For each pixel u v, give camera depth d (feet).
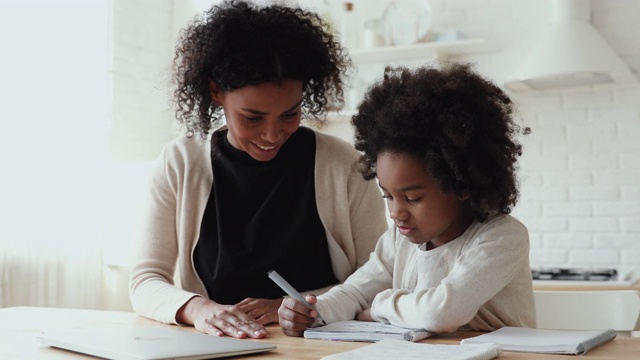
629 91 11.12
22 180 10.25
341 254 5.51
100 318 5.03
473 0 11.98
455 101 4.25
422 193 4.23
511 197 4.52
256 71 4.72
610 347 3.62
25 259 10.22
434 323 4.01
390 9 11.78
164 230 5.47
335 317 4.58
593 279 9.77
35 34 10.64
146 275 5.31
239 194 5.46
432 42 11.51
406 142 4.19
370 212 5.60
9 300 9.96
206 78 5.15
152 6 12.89
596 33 10.66
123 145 12.15
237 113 4.91
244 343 3.70
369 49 11.71
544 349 3.45
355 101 11.89
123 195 11.02
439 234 4.50
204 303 4.67
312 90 5.48
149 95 12.77
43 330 4.48
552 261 11.41
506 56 11.78
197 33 5.17
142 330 4.09
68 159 10.98
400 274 4.84
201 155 5.52
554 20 10.89
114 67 11.98
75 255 10.96
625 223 11.07
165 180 5.49
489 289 4.11
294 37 4.97
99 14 11.71
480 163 4.24
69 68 11.14
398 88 4.48
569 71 10.37
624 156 11.12
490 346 3.38
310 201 5.48
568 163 11.39
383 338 3.89
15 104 10.27
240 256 5.31
